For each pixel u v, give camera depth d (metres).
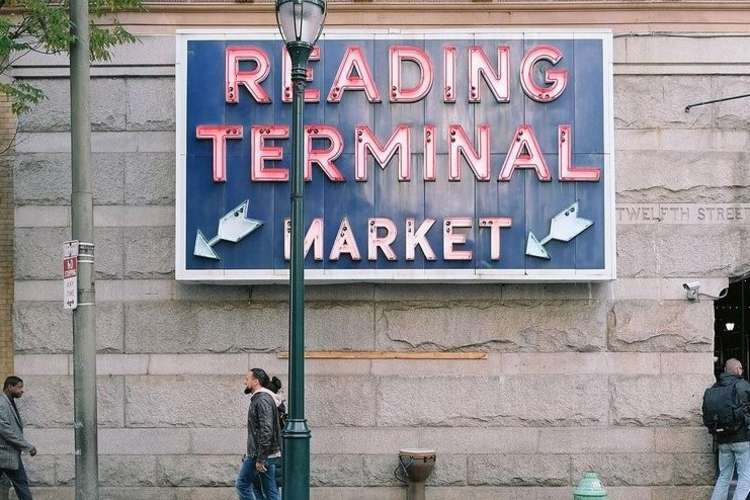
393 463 12.63
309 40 9.20
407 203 12.48
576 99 12.55
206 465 12.66
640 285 12.83
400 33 12.64
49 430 12.78
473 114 12.59
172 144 13.00
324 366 12.77
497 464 12.62
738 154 12.97
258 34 12.66
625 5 12.98
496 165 12.55
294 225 9.13
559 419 12.68
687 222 12.91
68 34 9.82
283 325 12.80
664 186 12.91
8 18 12.66
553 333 12.77
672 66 12.97
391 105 12.61
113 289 12.88
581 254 12.42
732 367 12.05
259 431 10.84
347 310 12.80
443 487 12.62
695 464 12.66
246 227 12.45
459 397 12.70
